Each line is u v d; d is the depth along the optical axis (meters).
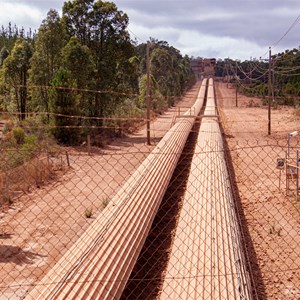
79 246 8.79
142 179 12.93
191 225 9.91
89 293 6.97
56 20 30.56
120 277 7.83
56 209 13.42
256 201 14.76
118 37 32.75
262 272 9.73
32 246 10.79
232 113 50.69
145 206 11.09
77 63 29.33
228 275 7.58
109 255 8.29
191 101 68.44
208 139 23.36
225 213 10.38
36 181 15.83
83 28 32.75
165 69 68.62
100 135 30.11
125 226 9.64
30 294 7.26
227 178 13.87
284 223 12.77
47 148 18.03
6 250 10.54
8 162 15.48
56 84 25.92
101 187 16.06
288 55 62.25
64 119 25.78
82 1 32.41
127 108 39.47
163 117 45.62
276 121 40.97
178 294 7.28
